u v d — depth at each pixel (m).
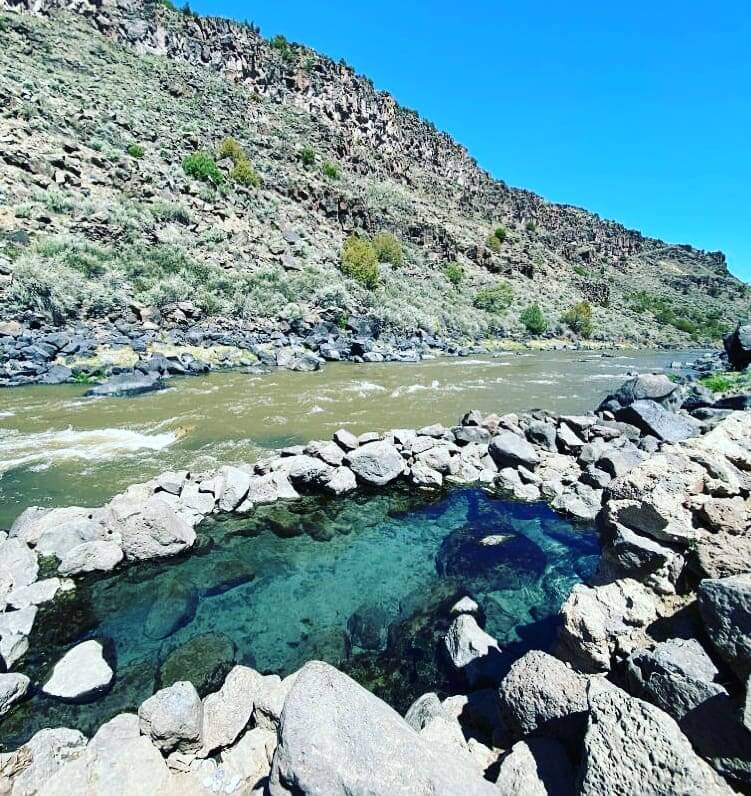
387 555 5.36
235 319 21.88
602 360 27.72
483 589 4.76
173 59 57.88
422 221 55.16
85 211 22.17
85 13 52.12
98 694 3.37
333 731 2.22
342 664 3.77
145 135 34.66
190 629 4.11
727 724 2.05
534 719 2.67
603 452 7.71
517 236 71.56
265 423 10.35
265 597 4.59
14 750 2.86
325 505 6.53
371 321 26.11
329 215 42.44
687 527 3.22
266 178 41.34
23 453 8.02
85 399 11.70
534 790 2.22
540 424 8.58
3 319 15.26
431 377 17.77
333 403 12.52
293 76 69.31
